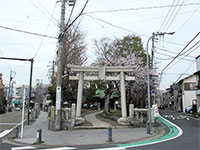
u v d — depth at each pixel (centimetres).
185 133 1316
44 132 1372
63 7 1557
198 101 3247
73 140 1070
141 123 1656
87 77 1766
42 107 6488
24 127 1747
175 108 5253
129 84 2338
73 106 1514
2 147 920
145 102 2647
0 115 3600
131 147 892
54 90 2736
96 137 1154
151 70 2186
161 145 927
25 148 894
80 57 2362
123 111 1712
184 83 4434
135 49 2716
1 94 4881
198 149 827
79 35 2350
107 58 2548
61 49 1524
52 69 2841
